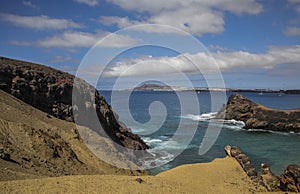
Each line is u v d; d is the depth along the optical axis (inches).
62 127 992.2
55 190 438.3
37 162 629.9
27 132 746.2
